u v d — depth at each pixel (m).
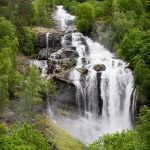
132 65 86.06
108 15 112.75
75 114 82.31
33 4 112.69
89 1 128.88
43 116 74.69
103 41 102.31
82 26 108.25
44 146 42.22
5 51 77.94
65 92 82.56
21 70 83.12
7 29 88.06
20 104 70.00
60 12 130.88
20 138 39.78
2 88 69.38
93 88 84.31
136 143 40.56
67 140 68.19
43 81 76.06
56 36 99.69
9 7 101.81
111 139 44.12
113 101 84.50
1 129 47.28
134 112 81.25
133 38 89.69
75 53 93.88
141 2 116.69
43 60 92.62
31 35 96.25
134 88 81.50
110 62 90.25
